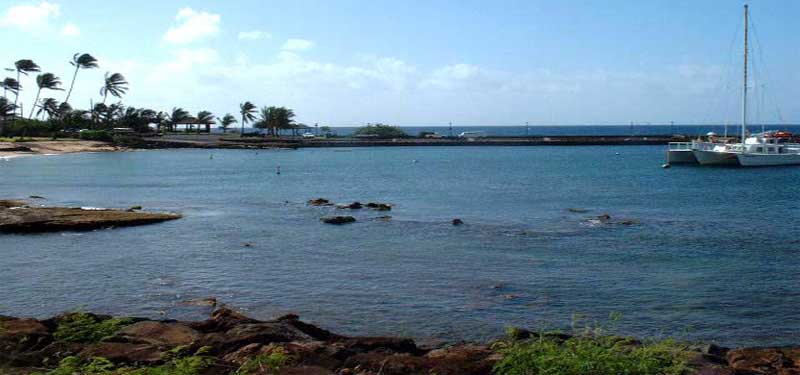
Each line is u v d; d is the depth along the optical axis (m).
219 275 22.45
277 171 77.38
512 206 44.16
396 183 63.06
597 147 153.38
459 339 15.65
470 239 30.05
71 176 67.19
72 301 19.00
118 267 23.59
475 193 53.47
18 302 18.86
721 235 31.33
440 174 75.38
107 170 76.06
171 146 125.06
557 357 9.49
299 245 28.41
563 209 42.31
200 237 30.38
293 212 40.34
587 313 17.98
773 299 19.48
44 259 24.91
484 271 23.17
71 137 122.19
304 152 127.25
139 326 13.41
